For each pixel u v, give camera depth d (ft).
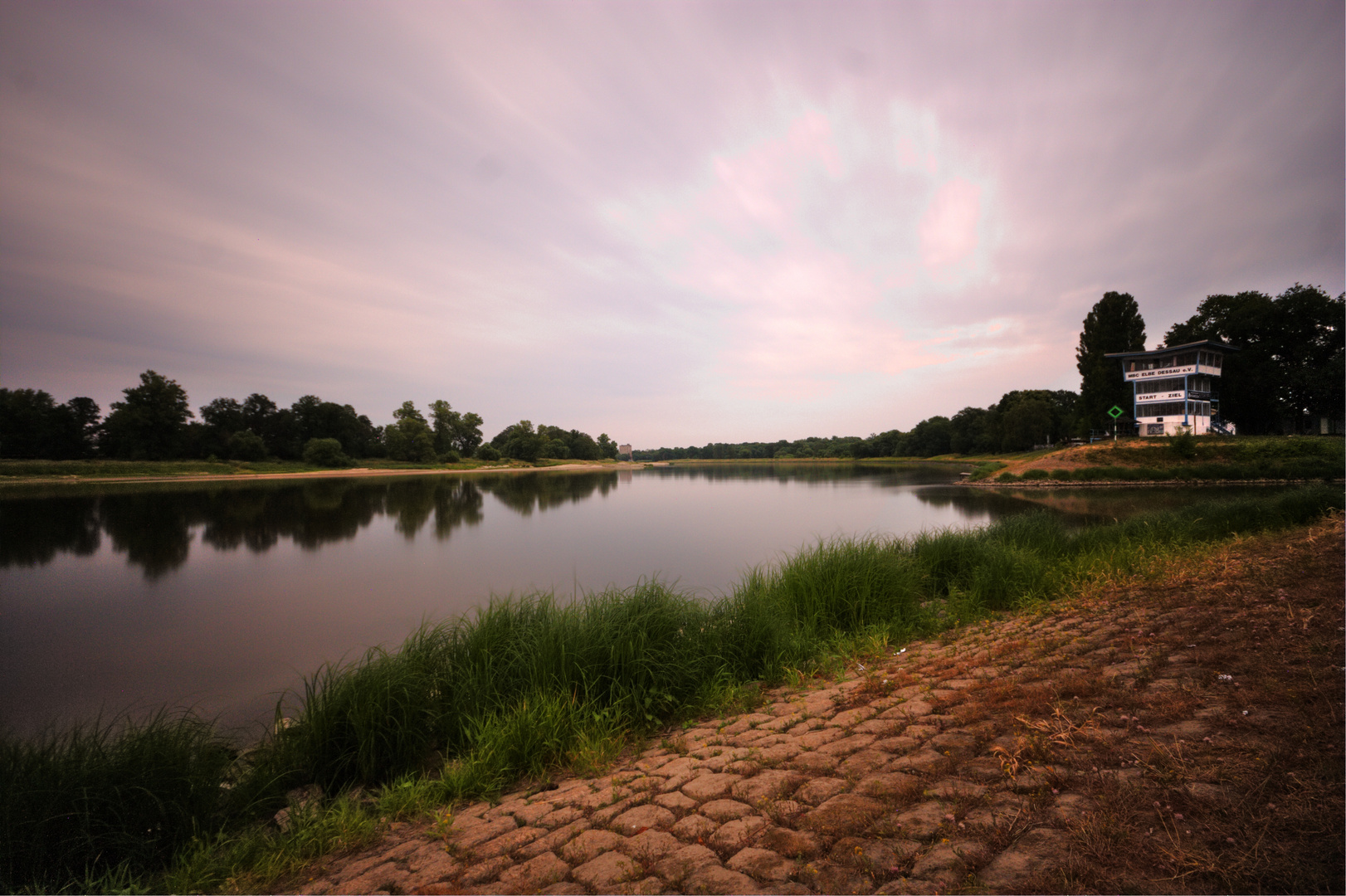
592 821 10.08
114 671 29.19
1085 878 6.19
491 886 8.36
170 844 13.04
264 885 10.06
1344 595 15.33
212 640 34.35
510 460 415.64
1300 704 9.09
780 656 20.35
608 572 52.75
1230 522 40.34
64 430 226.17
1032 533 39.65
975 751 10.05
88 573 55.47
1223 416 188.03
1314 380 163.63
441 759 16.24
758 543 68.03
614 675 17.93
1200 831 6.58
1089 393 199.21
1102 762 8.66
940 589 32.09
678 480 243.81
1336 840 5.93
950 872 6.73
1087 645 15.69
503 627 20.51
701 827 9.09
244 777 15.38
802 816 8.80
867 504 114.11
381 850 10.78
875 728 12.17
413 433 355.77
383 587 48.44
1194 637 14.32
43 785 12.70
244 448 271.49
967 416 349.00
